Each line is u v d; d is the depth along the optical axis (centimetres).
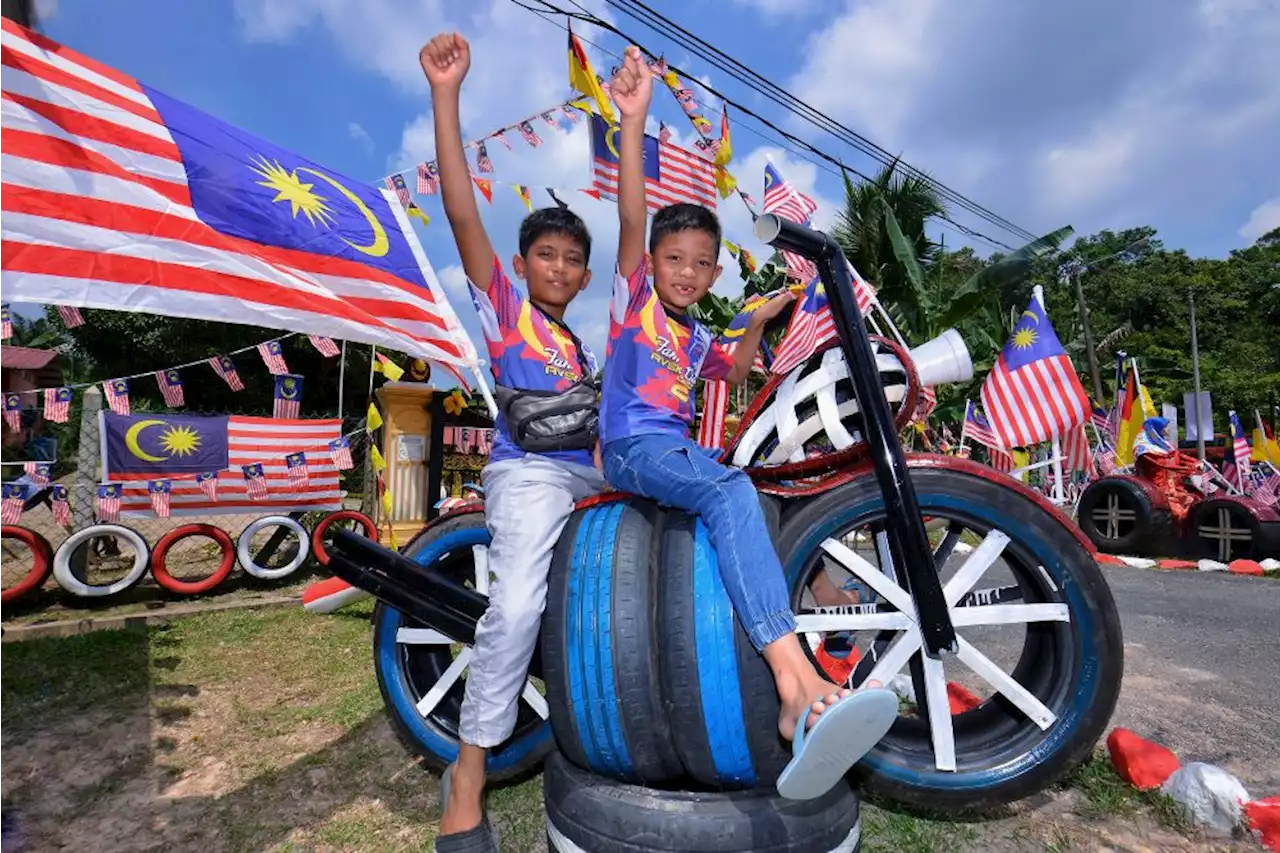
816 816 182
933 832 220
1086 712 210
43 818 235
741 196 627
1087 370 2203
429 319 384
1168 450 973
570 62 519
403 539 638
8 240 272
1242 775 263
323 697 340
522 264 235
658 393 207
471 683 202
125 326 1853
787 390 225
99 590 505
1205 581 695
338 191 394
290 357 1977
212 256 316
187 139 336
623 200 200
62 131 293
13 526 496
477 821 200
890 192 1362
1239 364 3581
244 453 587
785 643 172
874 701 149
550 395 214
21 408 526
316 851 218
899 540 200
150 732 301
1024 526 214
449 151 208
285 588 577
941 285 1339
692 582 184
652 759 188
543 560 204
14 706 327
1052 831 221
